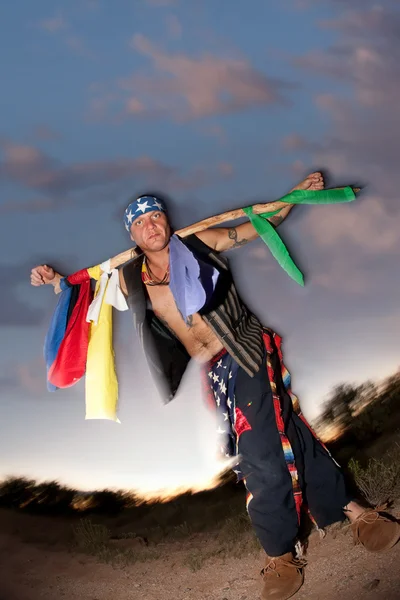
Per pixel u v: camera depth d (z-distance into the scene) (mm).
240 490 14047
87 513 16391
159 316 5184
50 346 5352
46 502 17344
